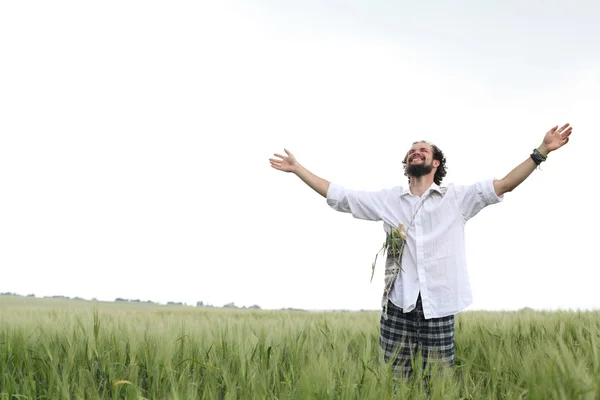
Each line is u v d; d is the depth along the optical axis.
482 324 5.39
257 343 3.95
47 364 3.50
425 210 3.95
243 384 3.10
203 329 4.69
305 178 4.37
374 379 2.98
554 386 2.63
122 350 3.78
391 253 4.03
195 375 3.46
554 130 3.75
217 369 3.32
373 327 5.76
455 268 3.88
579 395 2.48
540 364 2.94
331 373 2.97
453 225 3.93
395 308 3.96
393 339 3.94
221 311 14.01
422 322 3.86
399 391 2.94
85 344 3.84
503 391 3.24
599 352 3.10
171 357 3.52
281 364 3.61
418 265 3.87
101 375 3.40
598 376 2.62
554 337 4.67
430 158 4.05
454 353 4.22
